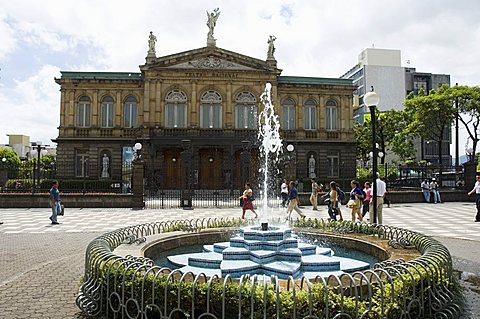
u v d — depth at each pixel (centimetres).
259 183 4766
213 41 5059
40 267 1066
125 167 4788
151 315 625
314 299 568
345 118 5253
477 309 709
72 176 4859
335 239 1133
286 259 925
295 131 5128
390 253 900
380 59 10369
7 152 6431
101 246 825
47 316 695
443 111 5009
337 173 5203
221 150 4909
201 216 2422
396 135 5784
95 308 695
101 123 4972
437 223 2084
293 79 5284
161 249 1058
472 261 1121
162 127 4856
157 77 4884
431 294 656
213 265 927
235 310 581
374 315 579
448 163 9731
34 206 3059
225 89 4962
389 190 3762
